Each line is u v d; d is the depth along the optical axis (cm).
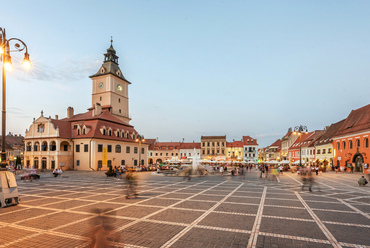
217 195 1528
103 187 1981
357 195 1548
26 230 783
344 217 955
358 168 4322
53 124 4944
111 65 6819
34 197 1447
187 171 3491
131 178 1481
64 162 4844
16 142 10744
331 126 6106
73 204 1216
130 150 5822
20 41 1277
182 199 1369
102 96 6650
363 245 652
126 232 757
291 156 8100
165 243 663
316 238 707
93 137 4744
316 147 6134
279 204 1223
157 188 1898
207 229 792
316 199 1382
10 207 1145
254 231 772
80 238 708
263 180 2688
